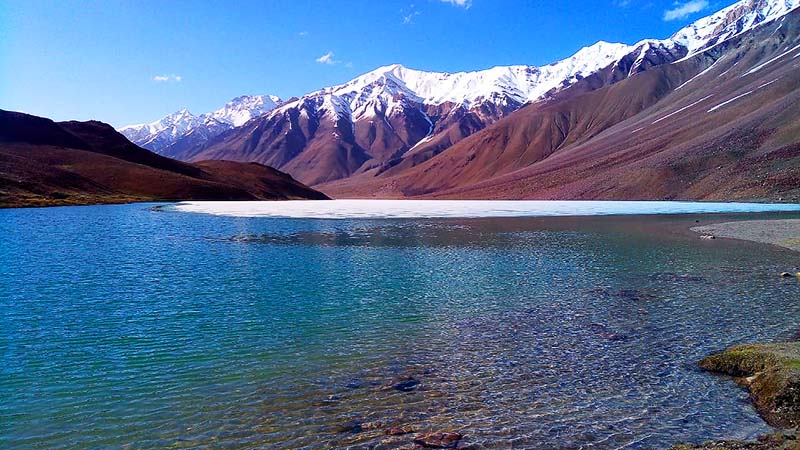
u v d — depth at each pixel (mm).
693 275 29844
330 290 26406
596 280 28734
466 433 11484
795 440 10547
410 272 31703
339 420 12141
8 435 11539
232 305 23156
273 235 54406
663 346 17172
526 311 21984
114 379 14688
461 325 19969
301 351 17062
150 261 35719
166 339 18281
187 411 12672
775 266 32344
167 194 163375
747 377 14109
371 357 16453
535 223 71000
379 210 110812
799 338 17516
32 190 124500
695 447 10656
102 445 11117
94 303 23359
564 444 11000
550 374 14867
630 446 10859
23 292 25484
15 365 15727
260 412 12594
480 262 35625
